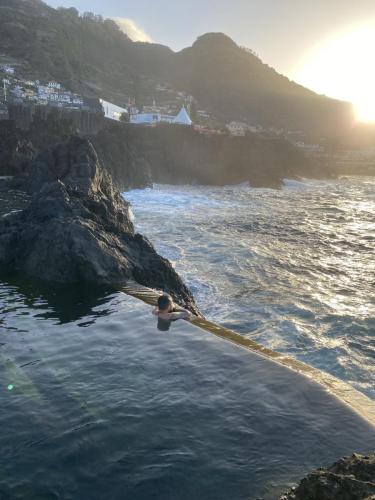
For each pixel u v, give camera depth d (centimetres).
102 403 600
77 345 788
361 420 562
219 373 685
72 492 442
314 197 5481
